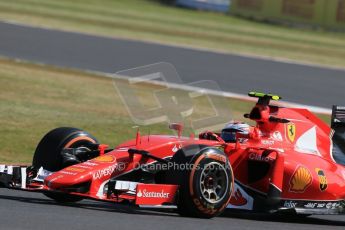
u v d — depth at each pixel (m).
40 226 23.81
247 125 31.92
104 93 66.75
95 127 52.34
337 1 152.62
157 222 26.44
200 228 25.97
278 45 122.69
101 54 92.19
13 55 84.19
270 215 33.62
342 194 32.81
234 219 30.09
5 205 27.94
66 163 31.11
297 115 33.78
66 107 58.56
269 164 31.00
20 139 46.88
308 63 102.31
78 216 26.45
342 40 143.00
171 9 168.25
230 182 29.06
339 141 34.72
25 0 157.62
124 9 160.00
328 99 75.38
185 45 109.31
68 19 128.25
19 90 62.69
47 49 91.62
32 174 30.61
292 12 156.38
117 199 27.92
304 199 31.81
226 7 166.25
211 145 30.42
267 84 81.06
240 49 111.50
